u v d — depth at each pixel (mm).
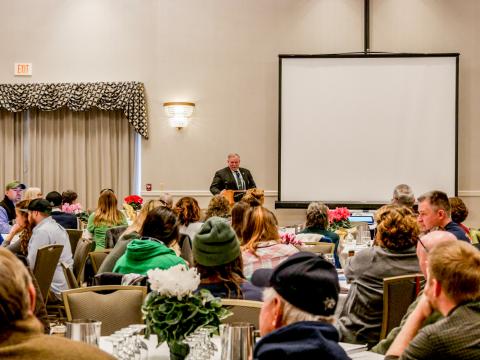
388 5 10234
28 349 1546
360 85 10125
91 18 10641
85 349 1610
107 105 10477
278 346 1658
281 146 10227
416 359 2250
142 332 3061
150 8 10570
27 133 10648
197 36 10516
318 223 6324
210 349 2477
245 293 3203
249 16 10438
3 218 8336
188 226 6461
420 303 2621
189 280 2422
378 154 10125
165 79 10531
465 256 2230
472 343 2184
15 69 10656
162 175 10555
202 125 10492
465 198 10125
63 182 10602
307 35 10352
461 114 10141
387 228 3750
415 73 10062
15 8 10695
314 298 1745
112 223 7309
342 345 2719
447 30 10164
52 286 5906
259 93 10422
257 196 6703
